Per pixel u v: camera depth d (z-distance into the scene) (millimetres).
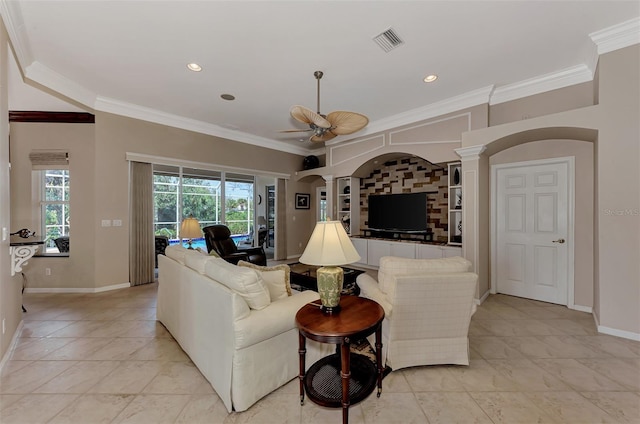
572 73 3191
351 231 5895
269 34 2533
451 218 4473
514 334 2680
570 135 3160
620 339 2547
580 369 2084
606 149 2629
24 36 2531
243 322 1643
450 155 4086
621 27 2451
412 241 4906
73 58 2928
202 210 5406
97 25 2398
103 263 4082
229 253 4594
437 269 2061
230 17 2307
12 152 3900
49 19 2312
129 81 3455
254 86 3590
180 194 5062
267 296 1842
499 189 3926
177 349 2420
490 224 3984
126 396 1810
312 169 6539
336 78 3381
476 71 3229
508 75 3328
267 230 6918
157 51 2801
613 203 2605
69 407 1705
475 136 3529
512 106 3660
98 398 1788
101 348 2432
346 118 2805
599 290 2721
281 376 1890
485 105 3740
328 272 1773
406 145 4602
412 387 1894
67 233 4246
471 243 3617
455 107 4004
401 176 5570
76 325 2906
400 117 4590
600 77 2646
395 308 1985
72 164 3980
